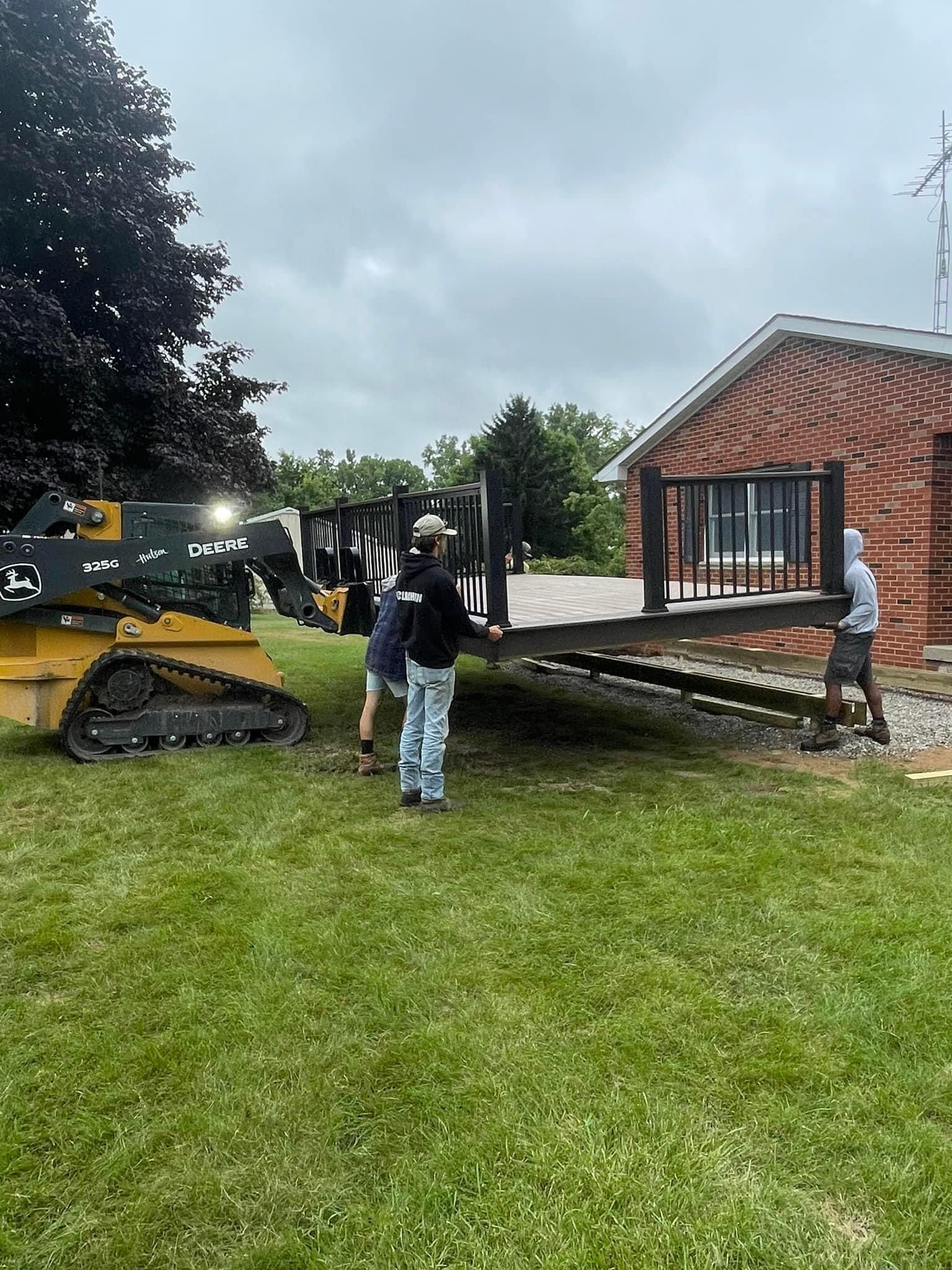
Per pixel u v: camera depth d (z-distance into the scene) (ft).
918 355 25.68
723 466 34.22
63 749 20.17
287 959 9.60
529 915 10.61
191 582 21.24
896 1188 6.16
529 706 25.82
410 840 13.57
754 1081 7.38
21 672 18.57
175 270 44.14
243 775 17.60
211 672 19.76
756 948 9.75
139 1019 8.47
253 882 11.90
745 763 18.39
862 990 8.77
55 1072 7.65
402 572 14.96
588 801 15.57
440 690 14.97
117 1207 6.15
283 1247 5.72
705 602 18.24
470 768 18.40
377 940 10.02
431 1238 5.79
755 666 30.73
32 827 14.52
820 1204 6.08
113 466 41.24
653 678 24.34
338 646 42.60
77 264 41.27
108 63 42.32
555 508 126.21
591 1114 6.95
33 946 10.07
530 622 16.28
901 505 26.63
